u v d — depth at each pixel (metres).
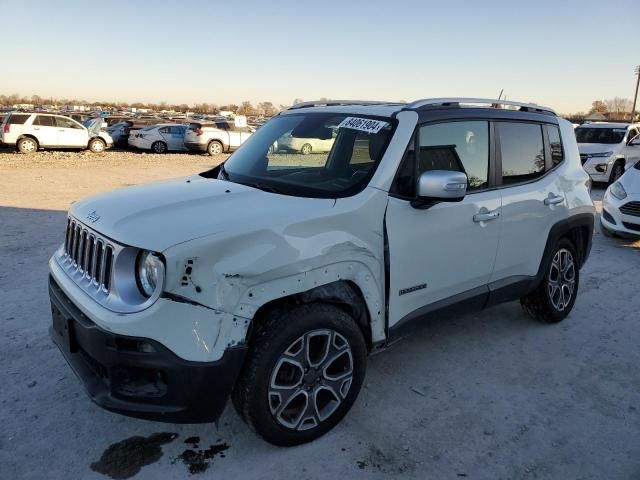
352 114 3.80
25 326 4.54
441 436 3.24
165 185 3.54
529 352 4.41
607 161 13.97
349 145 3.54
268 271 2.73
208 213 2.85
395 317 3.43
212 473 2.86
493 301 4.19
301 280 2.87
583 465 3.01
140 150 27.89
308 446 3.10
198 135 25.45
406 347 4.44
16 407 3.39
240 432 3.21
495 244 4.03
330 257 2.98
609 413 3.54
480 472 2.93
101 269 2.79
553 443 3.21
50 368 3.87
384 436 3.22
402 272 3.39
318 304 3.00
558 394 3.77
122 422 3.28
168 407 2.64
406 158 3.41
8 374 3.77
